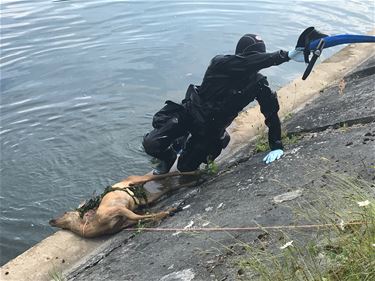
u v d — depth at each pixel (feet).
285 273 10.03
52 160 25.75
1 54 37.50
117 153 26.04
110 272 14.14
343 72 27.07
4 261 19.08
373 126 16.90
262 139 21.39
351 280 9.11
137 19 44.52
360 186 12.72
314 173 14.90
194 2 49.37
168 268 12.85
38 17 45.68
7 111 30.27
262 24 42.06
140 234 16.16
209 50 37.35
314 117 20.97
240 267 11.02
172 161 19.98
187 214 16.34
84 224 16.89
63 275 15.06
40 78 34.14
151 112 29.66
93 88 32.65
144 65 35.47
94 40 40.11
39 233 20.76
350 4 46.83
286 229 12.01
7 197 23.12
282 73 33.53
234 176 18.04
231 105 17.94
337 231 10.62
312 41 15.69
